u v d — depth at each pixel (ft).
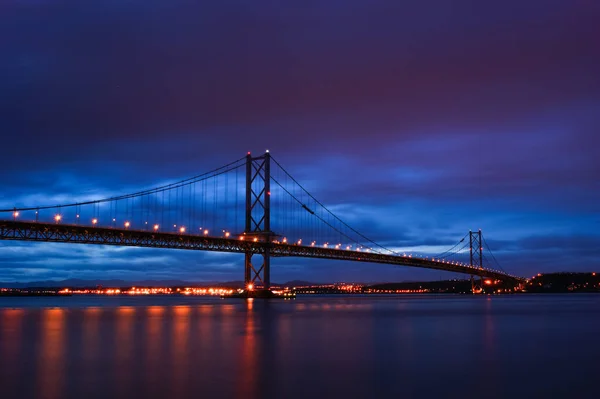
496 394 75.56
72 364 96.37
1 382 81.61
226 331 156.04
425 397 73.97
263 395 74.59
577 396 74.69
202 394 74.90
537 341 132.05
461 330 161.48
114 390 76.79
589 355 108.68
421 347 120.26
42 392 75.77
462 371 91.09
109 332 152.56
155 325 178.70
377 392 76.43
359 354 109.40
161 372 89.25
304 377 85.81
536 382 82.74
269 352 111.86
